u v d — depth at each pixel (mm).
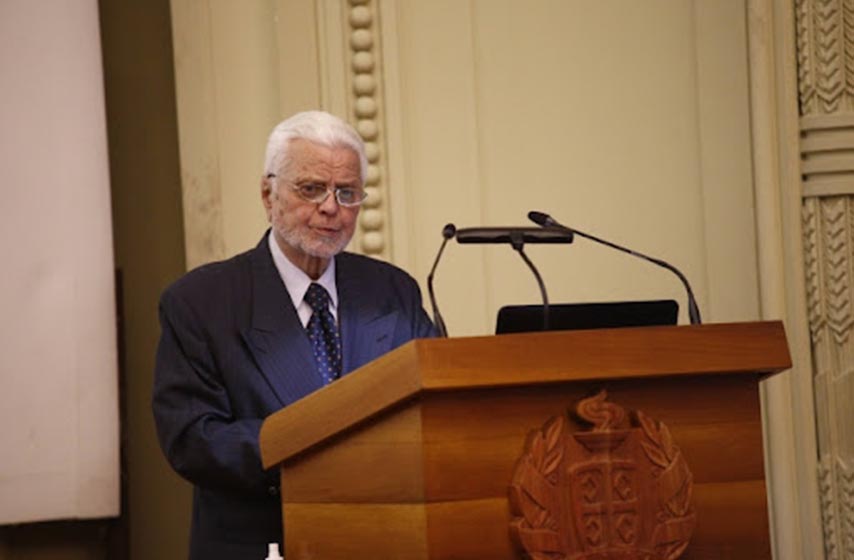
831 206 13648
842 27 13633
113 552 13047
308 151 9664
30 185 12547
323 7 13555
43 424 12500
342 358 9836
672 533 7164
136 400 13609
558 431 7000
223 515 9391
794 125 13633
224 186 13320
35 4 12602
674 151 13883
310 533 7371
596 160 13867
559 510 6961
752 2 13648
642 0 13883
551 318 8078
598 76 13906
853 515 13430
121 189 13742
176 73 13320
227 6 13469
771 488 13508
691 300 8492
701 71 13844
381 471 7039
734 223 13766
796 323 13570
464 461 6875
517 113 13883
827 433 13547
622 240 13820
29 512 12445
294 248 9883
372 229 13609
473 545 6863
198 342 9523
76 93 12664
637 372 7105
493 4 13859
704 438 7438
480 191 13805
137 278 13711
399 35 13727
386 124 13648
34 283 12516
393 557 6973
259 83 13492
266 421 7480
